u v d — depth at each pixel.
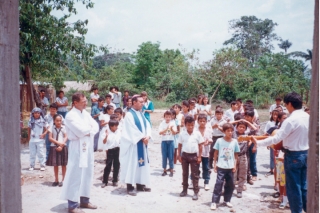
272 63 38.00
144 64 40.47
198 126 7.11
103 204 5.89
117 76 37.19
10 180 2.03
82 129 5.17
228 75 28.36
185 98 34.53
